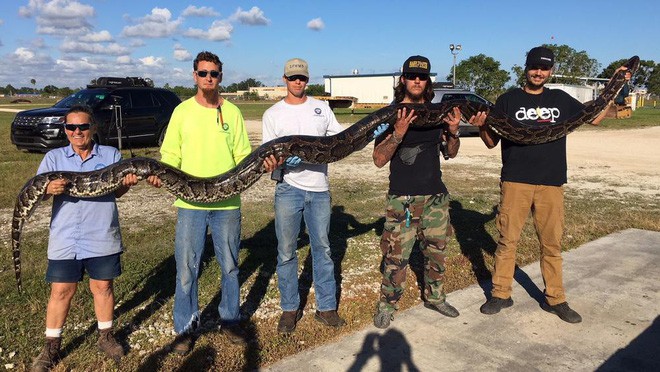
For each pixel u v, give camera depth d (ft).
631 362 16.05
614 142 79.87
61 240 15.48
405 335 17.89
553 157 18.92
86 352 16.49
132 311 19.44
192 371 15.60
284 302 18.25
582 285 22.04
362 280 22.82
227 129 17.44
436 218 18.63
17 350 16.47
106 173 15.67
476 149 71.41
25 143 58.23
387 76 210.59
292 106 18.75
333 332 18.25
